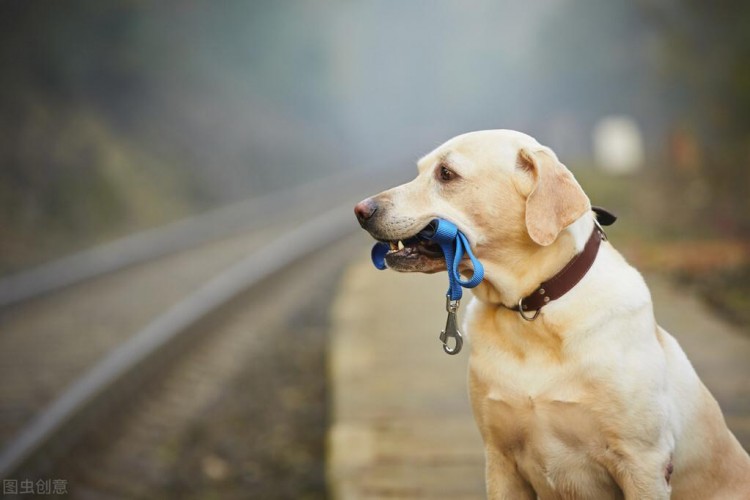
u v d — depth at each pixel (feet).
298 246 56.39
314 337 31.76
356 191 109.50
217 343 31.14
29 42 73.36
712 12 62.64
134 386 23.82
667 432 8.96
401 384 19.60
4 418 21.49
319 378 26.00
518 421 9.21
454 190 9.62
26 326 32.45
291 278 47.39
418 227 9.61
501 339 9.41
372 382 19.81
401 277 38.42
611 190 55.01
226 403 23.62
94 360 27.43
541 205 9.00
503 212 9.41
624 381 8.74
